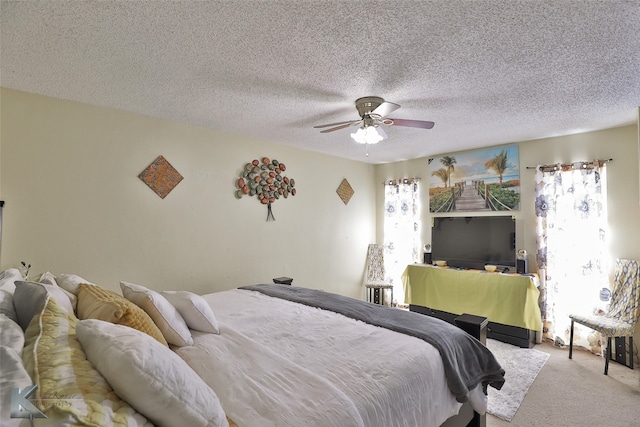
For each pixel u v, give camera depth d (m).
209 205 3.55
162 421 0.89
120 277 2.94
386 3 1.51
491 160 4.31
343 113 3.05
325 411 1.17
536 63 2.08
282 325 2.07
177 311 1.88
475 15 1.60
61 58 2.03
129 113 3.02
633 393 2.63
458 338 1.96
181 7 1.54
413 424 1.44
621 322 3.07
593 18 1.61
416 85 2.42
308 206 4.54
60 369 0.84
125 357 0.85
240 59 2.05
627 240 3.35
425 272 4.46
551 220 3.81
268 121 3.30
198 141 3.47
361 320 2.20
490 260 4.18
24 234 2.49
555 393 2.64
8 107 2.46
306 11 1.58
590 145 3.61
